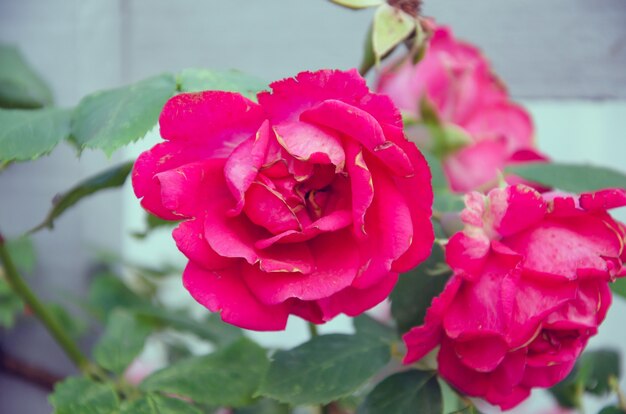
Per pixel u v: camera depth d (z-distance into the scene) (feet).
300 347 1.10
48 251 1.61
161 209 0.91
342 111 0.84
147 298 1.66
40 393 1.61
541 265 0.93
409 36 1.11
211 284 0.89
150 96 1.04
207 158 0.90
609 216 0.96
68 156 1.54
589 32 1.38
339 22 1.41
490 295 0.93
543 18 1.38
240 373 1.18
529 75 1.40
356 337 1.12
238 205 0.84
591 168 1.20
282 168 0.88
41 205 1.56
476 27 1.40
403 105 1.30
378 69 1.08
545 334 0.97
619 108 1.91
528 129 1.35
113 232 1.66
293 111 0.89
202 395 1.16
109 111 1.04
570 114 1.95
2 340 1.60
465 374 0.99
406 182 0.89
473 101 1.32
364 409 1.07
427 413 1.05
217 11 1.45
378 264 0.88
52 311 1.56
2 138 1.05
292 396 1.05
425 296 1.06
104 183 1.16
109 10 1.47
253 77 1.05
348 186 0.91
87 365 1.32
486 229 0.95
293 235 0.87
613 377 1.29
